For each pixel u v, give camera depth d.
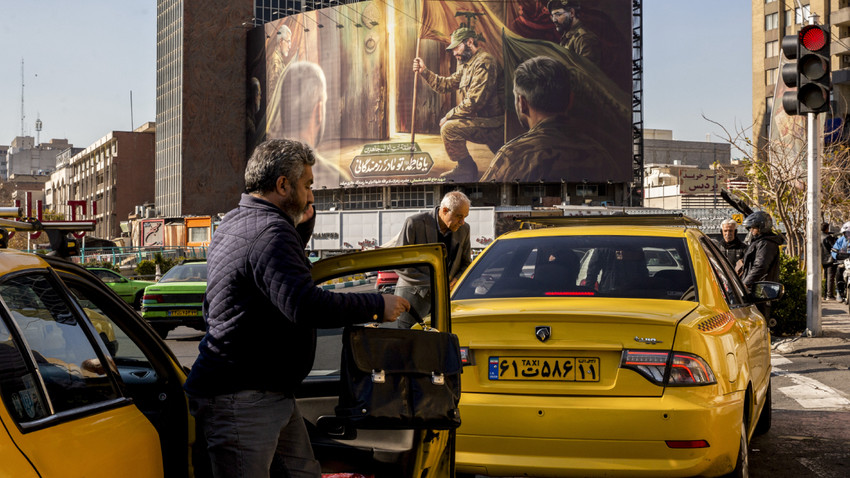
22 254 2.51
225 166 119.19
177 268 17.25
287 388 2.88
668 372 4.07
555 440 4.10
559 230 5.45
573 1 96.00
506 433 4.18
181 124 118.38
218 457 2.82
